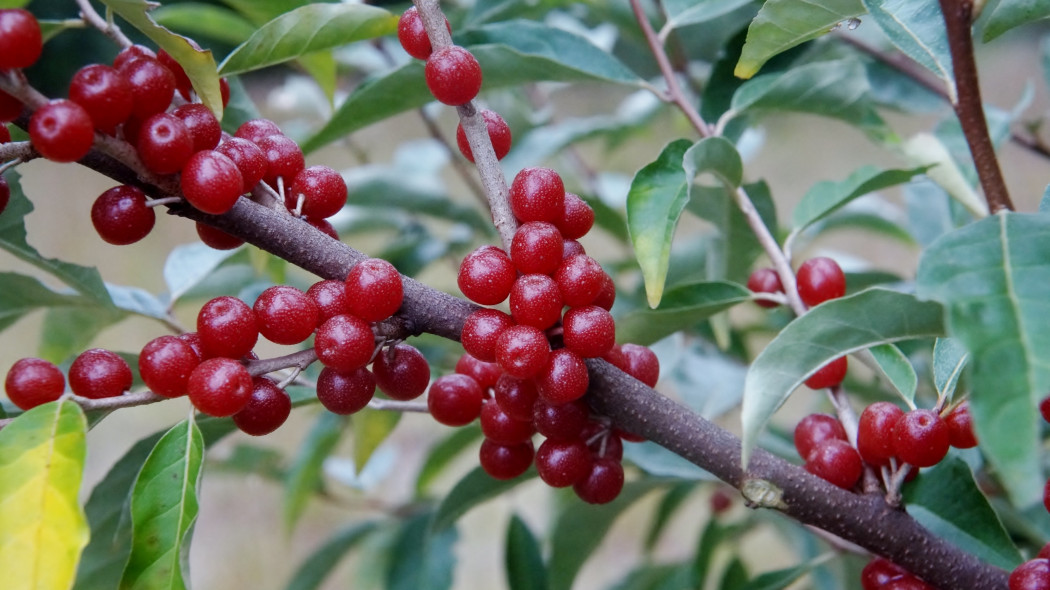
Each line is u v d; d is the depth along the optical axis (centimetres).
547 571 45
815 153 104
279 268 43
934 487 34
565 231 32
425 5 31
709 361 49
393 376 32
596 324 30
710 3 40
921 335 30
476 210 54
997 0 34
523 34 39
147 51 32
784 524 52
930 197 48
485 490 39
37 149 29
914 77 46
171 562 30
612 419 32
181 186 30
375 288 30
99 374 30
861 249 95
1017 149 97
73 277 37
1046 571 31
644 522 96
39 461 29
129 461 36
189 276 41
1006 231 29
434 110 61
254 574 89
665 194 33
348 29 35
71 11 86
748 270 42
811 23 33
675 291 37
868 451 33
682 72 58
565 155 65
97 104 29
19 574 28
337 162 97
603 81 39
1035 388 27
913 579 33
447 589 50
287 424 96
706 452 32
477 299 31
